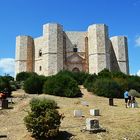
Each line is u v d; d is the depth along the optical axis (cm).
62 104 2697
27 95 3334
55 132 1568
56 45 7412
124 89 3756
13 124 1947
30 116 1605
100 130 1675
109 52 7788
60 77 3472
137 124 1839
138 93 3781
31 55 8100
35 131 1579
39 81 3666
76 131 1694
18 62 7981
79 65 7650
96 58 7381
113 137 1580
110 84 3609
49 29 7456
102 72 5128
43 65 7494
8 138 1647
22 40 8050
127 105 2772
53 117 1583
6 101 2484
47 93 3466
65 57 7656
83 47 7769
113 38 8119
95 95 3591
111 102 2822
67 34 7775
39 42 7988
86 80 4341
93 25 7594
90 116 2131
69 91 3331
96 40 7462
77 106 2605
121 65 7900
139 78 4559
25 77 6009
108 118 2053
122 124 1845
